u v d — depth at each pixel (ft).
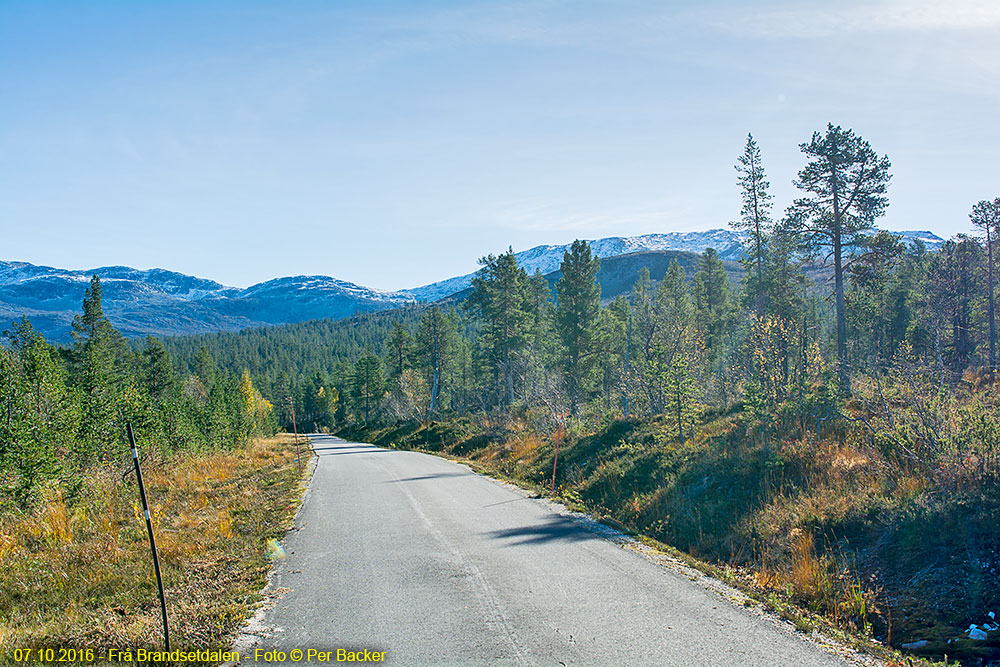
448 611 21.47
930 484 31.30
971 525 26.11
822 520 31.89
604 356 146.00
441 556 29.22
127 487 48.16
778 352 52.85
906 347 48.88
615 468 53.42
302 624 20.47
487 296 157.17
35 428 41.57
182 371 449.89
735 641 18.71
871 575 26.40
